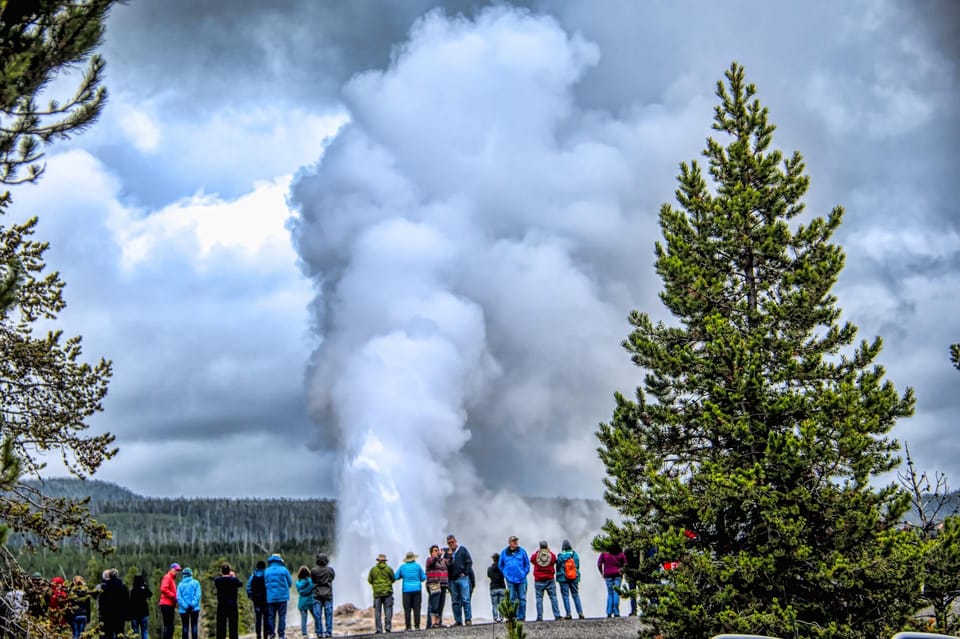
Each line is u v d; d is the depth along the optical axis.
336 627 30.61
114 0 13.94
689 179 25.55
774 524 20.61
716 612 20.39
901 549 19.33
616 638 22.94
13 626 16.64
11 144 13.84
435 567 27.42
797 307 22.97
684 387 23.59
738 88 25.75
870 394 21.36
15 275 13.77
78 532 18.56
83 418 18.78
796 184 24.91
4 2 12.59
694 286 23.52
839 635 19.31
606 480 23.56
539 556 27.47
